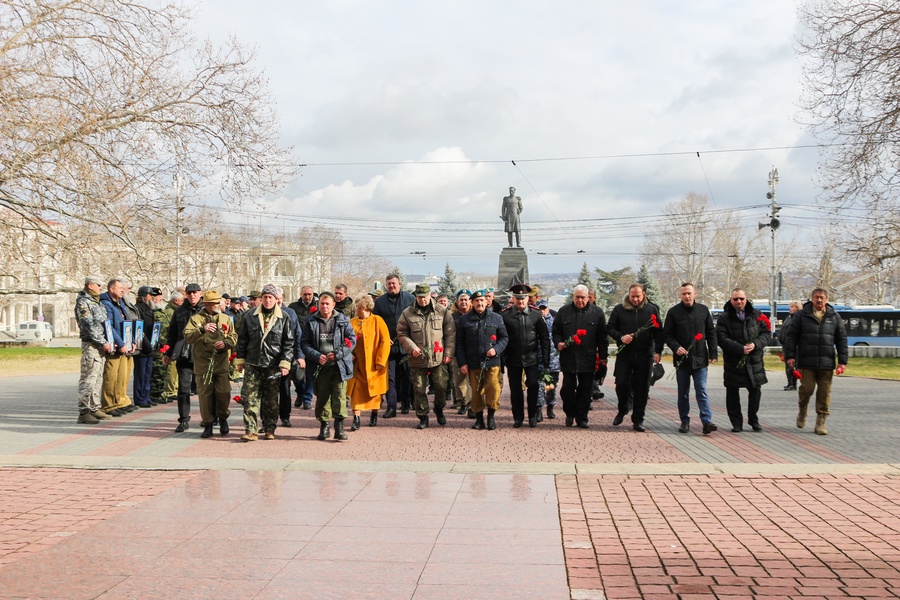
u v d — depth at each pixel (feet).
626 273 311.88
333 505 22.56
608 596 15.43
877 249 91.91
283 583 16.19
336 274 289.53
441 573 16.80
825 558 17.67
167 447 33.37
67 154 58.13
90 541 19.10
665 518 21.15
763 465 27.94
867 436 37.19
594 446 33.83
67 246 63.57
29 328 223.30
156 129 65.31
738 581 16.20
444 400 40.78
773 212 148.15
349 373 35.35
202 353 35.86
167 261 70.49
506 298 113.91
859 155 73.67
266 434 35.96
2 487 24.99
